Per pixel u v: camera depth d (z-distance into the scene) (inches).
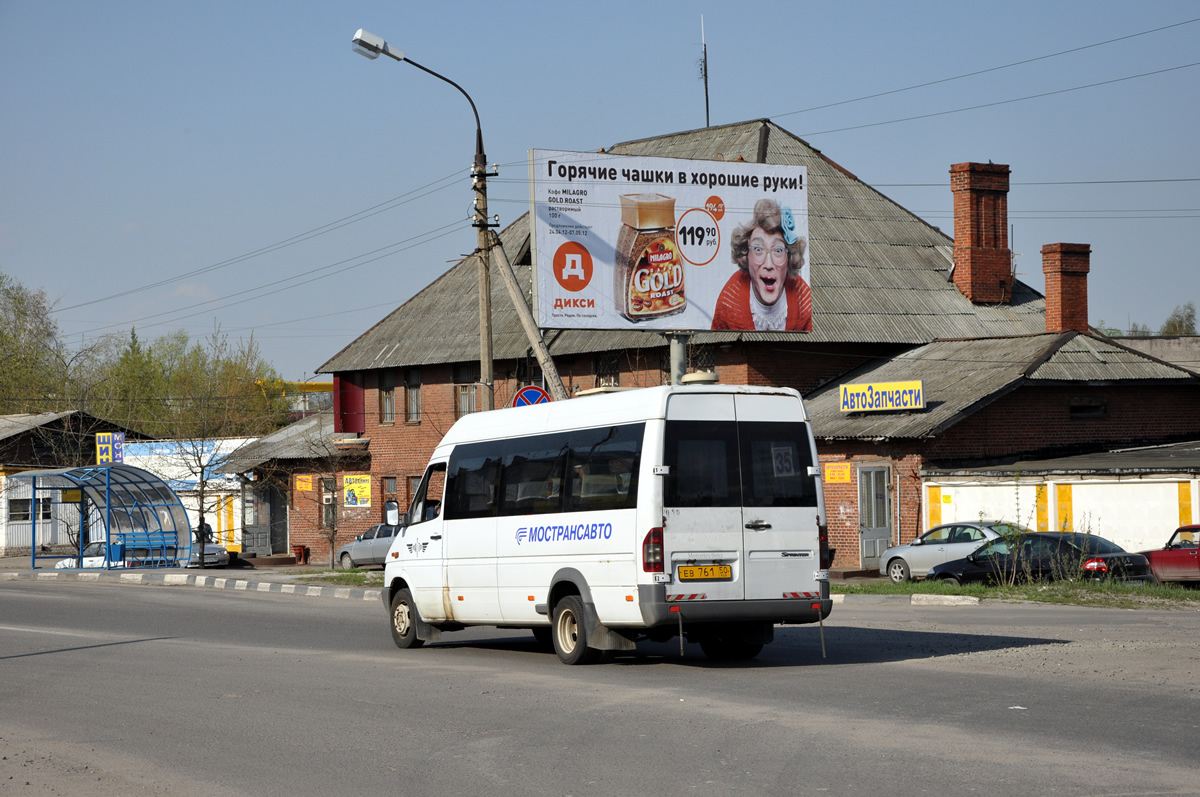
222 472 1807.3
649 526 482.3
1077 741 318.7
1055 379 1280.8
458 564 594.9
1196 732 329.7
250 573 1375.5
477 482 591.8
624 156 1146.7
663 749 322.7
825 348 1469.0
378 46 872.9
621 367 1517.0
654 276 1155.3
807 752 312.3
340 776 301.9
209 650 609.0
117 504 1556.3
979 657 512.1
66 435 2180.1
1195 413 1390.3
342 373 1866.4
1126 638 582.2
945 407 1254.3
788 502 507.2
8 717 404.8
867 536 1264.8
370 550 1508.4
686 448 492.7
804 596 504.4
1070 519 1165.1
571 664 524.4
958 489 1224.8
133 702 432.1
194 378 2815.0
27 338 2719.0
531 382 1621.6
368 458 1841.8
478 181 925.8
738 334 1391.5
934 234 1681.8
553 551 534.9
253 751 336.2
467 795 279.0
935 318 1518.2
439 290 1882.4
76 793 290.7
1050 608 788.6
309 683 472.7
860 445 1286.9
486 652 598.5
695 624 496.1
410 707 405.7
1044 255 1472.7
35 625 770.2
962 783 274.5
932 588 910.4
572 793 277.6
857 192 1694.1
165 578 1295.5
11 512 2091.5
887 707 379.9
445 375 1737.2
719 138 1727.4
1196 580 965.2
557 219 1115.3
